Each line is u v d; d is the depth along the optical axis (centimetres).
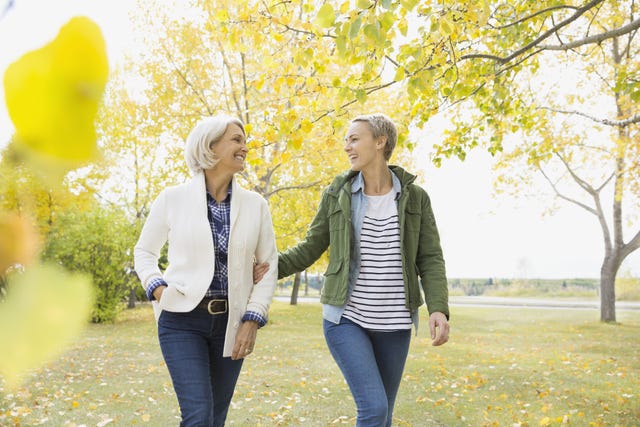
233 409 509
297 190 1543
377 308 273
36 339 14
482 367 757
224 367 262
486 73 550
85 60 15
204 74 1327
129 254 1368
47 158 15
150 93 1298
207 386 241
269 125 414
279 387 608
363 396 252
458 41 450
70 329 14
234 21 433
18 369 14
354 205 284
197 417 231
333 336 272
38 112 14
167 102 1315
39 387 548
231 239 259
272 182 1600
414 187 289
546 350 966
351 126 290
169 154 1429
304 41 412
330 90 435
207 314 252
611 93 1245
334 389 599
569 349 984
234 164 267
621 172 1279
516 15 506
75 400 510
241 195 270
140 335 1095
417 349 972
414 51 383
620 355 907
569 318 1759
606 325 1512
